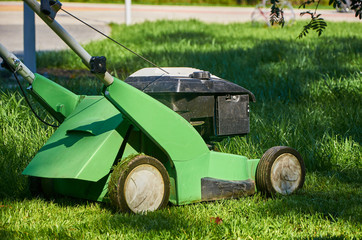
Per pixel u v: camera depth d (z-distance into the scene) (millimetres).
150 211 5227
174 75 5836
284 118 8711
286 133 8008
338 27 24734
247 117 6066
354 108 9359
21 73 5824
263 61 14484
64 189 5836
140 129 5324
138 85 5770
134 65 13906
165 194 5379
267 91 10773
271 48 15727
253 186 6020
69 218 5223
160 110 5309
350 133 8328
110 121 5484
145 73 5969
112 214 5277
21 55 16406
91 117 5727
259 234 4820
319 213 5336
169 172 5586
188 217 5215
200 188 5633
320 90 10875
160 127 5320
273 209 5484
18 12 30094
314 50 15070
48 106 6117
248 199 5785
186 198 5535
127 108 5117
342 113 9023
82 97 6219
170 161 5453
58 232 4754
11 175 6238
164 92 5535
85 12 33094
